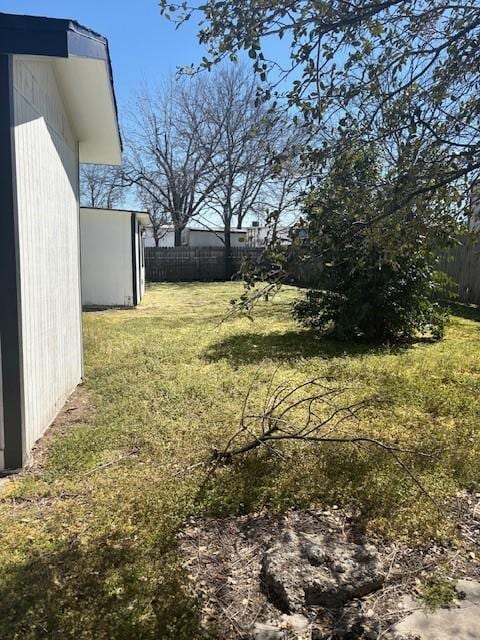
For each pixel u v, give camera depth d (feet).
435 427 13.09
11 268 10.73
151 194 85.61
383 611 6.72
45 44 10.45
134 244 42.09
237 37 7.27
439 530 8.50
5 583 7.05
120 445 12.26
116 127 18.61
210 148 75.97
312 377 18.11
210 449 11.37
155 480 10.27
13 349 10.85
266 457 10.94
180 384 17.12
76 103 16.44
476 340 25.68
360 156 8.17
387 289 24.18
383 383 17.08
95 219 41.04
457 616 6.62
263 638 6.23
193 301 46.75
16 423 10.96
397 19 7.56
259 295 8.62
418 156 7.92
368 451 11.30
